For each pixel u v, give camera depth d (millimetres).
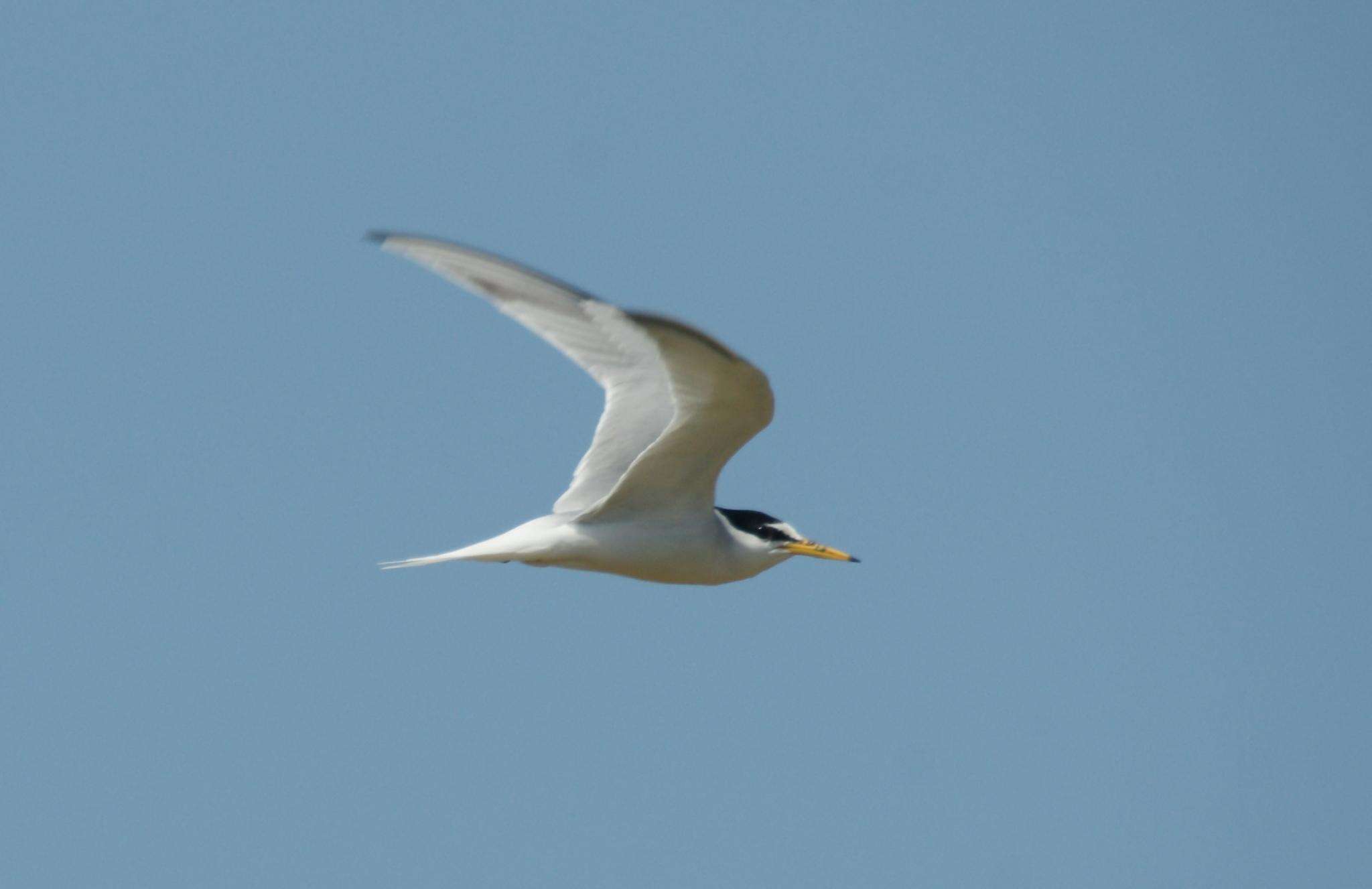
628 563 14914
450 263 15250
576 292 14750
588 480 15312
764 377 12867
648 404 15531
